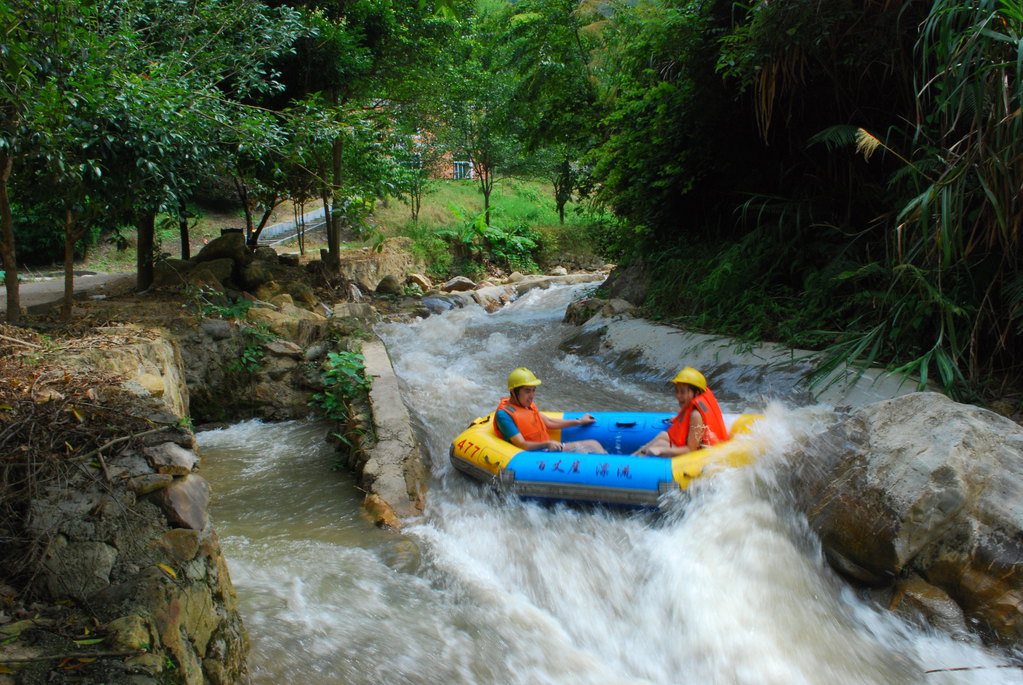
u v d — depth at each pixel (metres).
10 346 5.02
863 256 8.40
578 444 5.54
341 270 15.45
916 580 3.69
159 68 7.71
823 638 3.59
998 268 6.40
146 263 11.23
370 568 4.31
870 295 7.47
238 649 3.06
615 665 3.54
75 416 3.19
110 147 6.35
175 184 7.24
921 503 3.66
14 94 5.09
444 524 4.98
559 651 3.57
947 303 6.22
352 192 9.73
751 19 8.62
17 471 2.89
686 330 9.59
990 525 3.58
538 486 4.98
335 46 12.73
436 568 4.34
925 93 7.26
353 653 3.38
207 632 2.72
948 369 6.02
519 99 15.61
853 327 7.71
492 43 17.00
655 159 10.95
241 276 11.69
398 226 22.25
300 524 5.02
